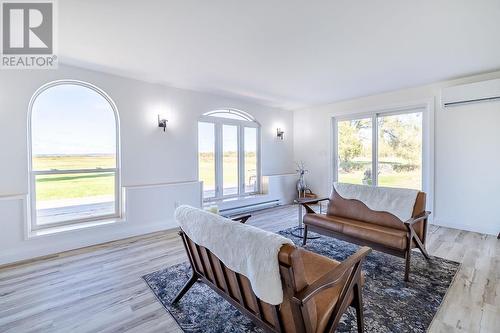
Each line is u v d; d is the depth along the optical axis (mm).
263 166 5820
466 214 3867
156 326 1783
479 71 3568
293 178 6152
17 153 2955
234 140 5379
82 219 3494
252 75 3715
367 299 2062
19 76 2951
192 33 2443
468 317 1825
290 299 1151
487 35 2482
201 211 1765
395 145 4703
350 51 2871
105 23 2250
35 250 2922
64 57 3002
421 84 4176
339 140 5570
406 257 2375
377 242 2555
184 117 4422
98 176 3654
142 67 3361
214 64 3262
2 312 1933
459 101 3797
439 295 2105
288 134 6324
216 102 4879
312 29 2365
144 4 1966
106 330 1741
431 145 4160
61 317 1876
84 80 3381
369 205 3078
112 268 2656
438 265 2664
